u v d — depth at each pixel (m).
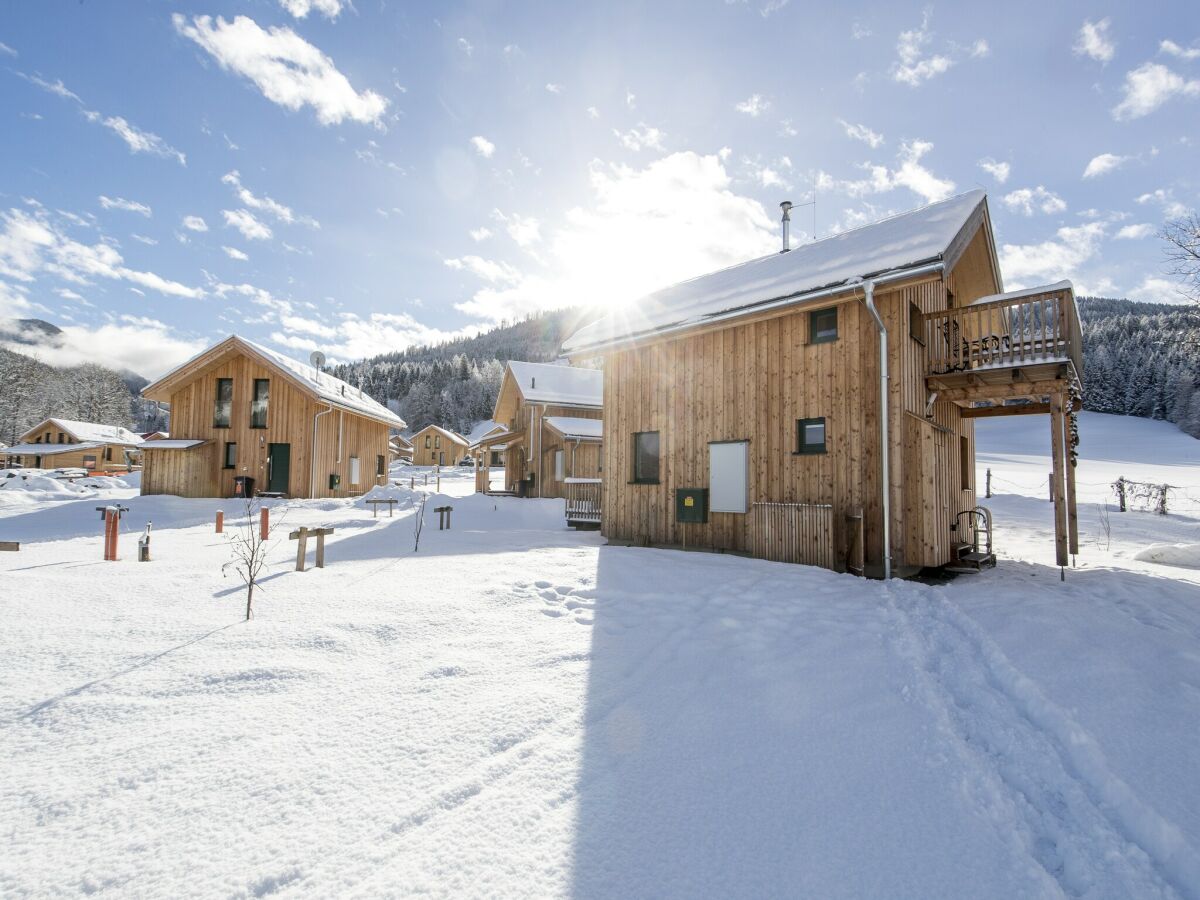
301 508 17.70
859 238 11.36
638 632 5.27
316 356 25.34
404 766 2.93
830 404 9.74
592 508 15.18
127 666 4.03
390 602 5.81
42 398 79.88
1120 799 2.90
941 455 9.38
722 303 11.05
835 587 7.31
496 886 2.13
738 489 10.85
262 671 4.01
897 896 2.15
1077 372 9.74
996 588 7.56
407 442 79.56
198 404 21.91
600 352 13.15
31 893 2.03
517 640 4.91
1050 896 2.17
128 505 17.34
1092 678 4.32
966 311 9.45
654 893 2.13
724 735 3.38
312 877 2.15
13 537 11.49
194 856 2.24
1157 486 21.16
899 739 3.38
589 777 2.88
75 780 2.71
